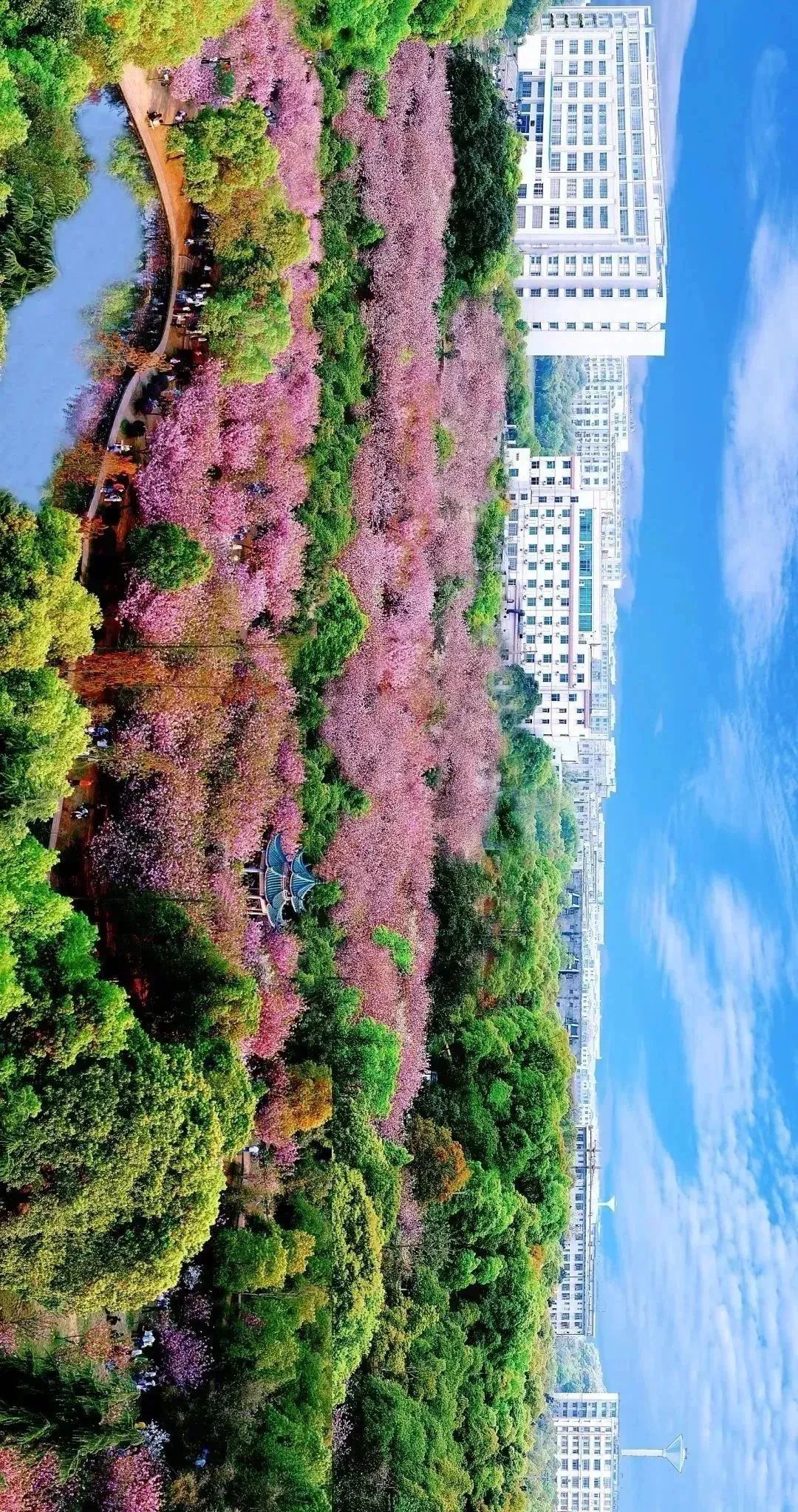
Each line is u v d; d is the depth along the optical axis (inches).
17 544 1877.5
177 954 2159.2
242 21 2573.8
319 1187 2596.0
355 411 3149.6
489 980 3887.8
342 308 3102.9
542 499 6210.6
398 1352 2935.5
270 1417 2271.2
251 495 2554.1
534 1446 4517.7
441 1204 3275.1
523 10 5295.3
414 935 3255.4
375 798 3100.4
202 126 2390.5
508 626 5610.2
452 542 3612.2
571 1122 4596.5
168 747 2226.9
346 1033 2790.4
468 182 3742.6
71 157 2049.7
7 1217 1781.5
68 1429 1844.2
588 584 6373.0
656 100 6077.8
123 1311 2011.6
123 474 2285.9
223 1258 2260.1
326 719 2938.0
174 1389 2150.6
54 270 2015.3
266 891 2556.6
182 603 2266.2
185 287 2452.0
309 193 2812.5
